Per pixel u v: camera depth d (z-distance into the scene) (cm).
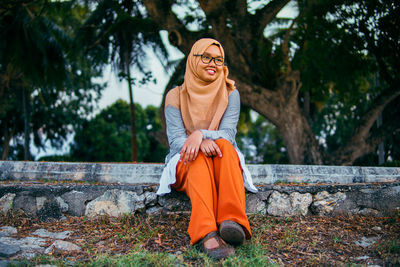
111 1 1114
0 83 1571
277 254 234
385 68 941
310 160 973
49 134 2397
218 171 249
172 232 269
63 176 371
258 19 883
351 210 322
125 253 232
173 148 281
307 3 860
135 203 300
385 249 240
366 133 1011
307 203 316
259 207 309
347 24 857
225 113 295
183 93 302
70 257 223
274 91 953
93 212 299
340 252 241
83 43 1375
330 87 1202
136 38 1421
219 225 233
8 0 1139
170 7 880
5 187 297
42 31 1376
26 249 231
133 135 1556
